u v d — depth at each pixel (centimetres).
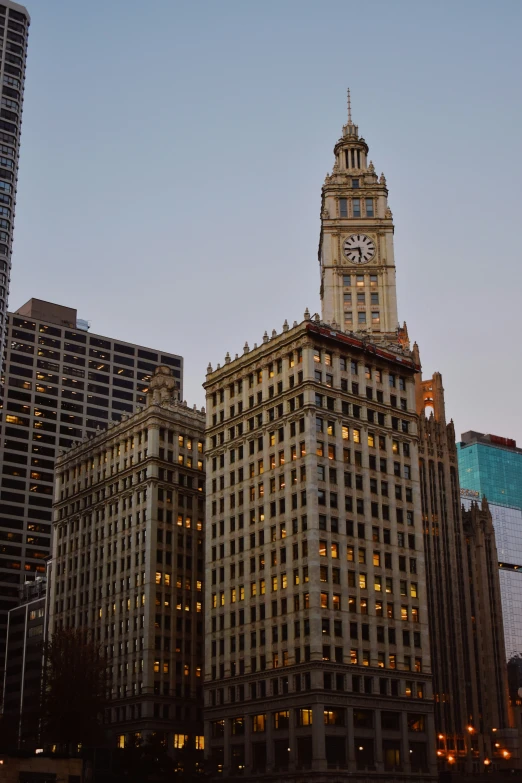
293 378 14225
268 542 13800
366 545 13688
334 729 12362
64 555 18475
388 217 18125
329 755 12200
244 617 13838
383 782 12531
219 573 14512
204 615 15150
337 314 17500
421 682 13575
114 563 16988
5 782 10838
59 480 19250
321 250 18875
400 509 14362
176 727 15500
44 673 14388
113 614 16638
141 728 15200
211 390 15675
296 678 12706
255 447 14525
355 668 12838
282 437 14100
